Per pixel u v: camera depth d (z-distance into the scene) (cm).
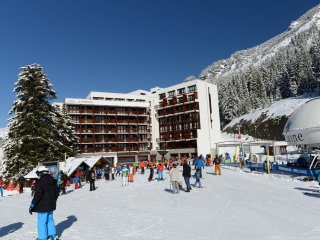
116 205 1630
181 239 829
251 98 14225
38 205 791
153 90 11325
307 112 3441
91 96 9362
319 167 2886
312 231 909
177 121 9288
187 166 2045
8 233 986
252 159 4619
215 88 9575
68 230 986
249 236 855
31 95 4422
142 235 884
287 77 13975
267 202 1516
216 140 9156
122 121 9119
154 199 1809
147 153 9319
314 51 13412
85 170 4272
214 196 1789
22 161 4141
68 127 5591
